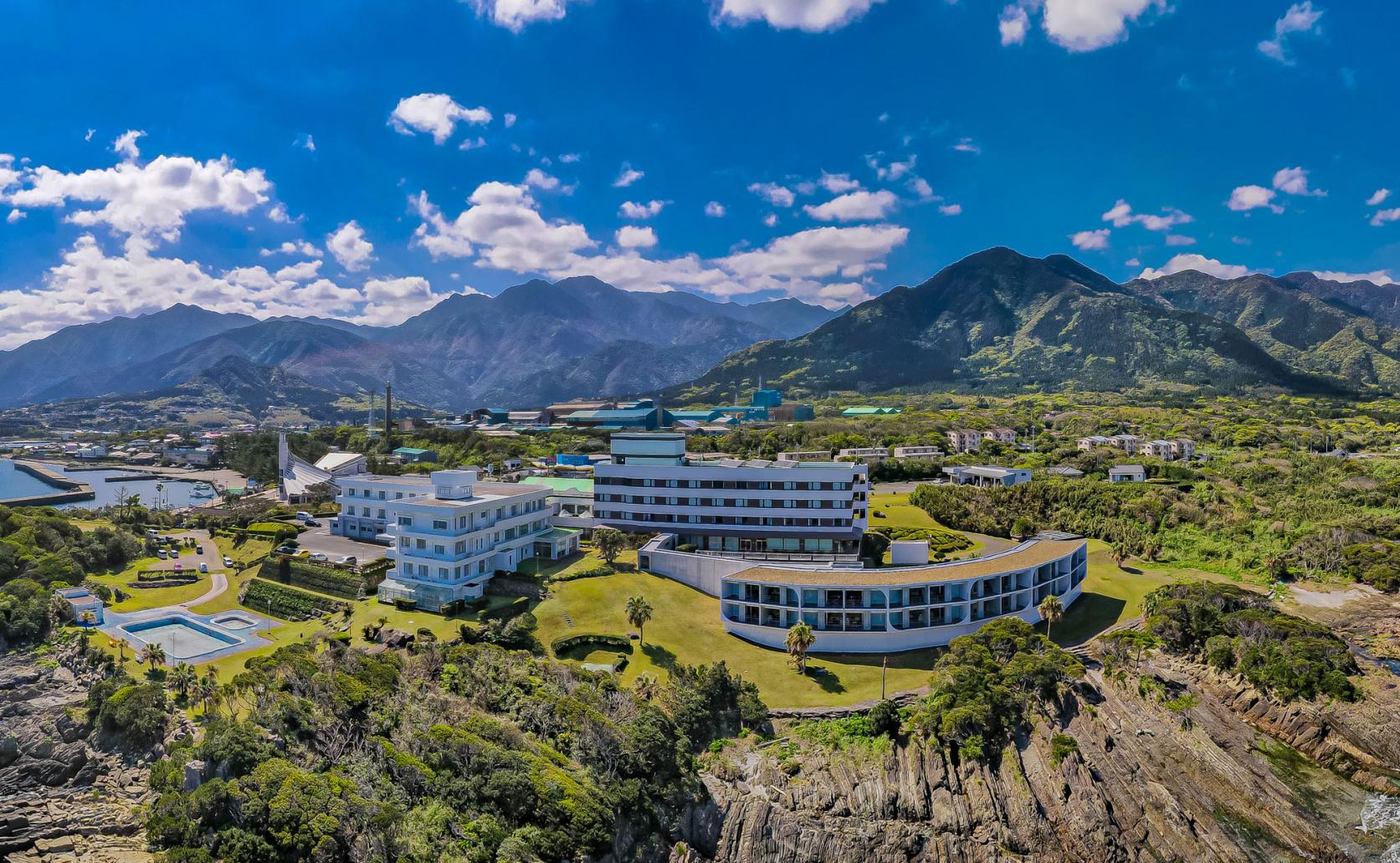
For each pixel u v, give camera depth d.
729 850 87.50
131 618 131.62
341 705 89.00
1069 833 90.56
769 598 131.38
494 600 135.62
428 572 138.25
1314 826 93.75
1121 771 99.06
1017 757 98.00
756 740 101.56
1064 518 193.00
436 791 78.69
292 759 81.25
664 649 122.06
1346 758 104.19
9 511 161.12
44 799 83.12
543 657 115.19
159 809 74.44
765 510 169.12
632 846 81.62
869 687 114.50
